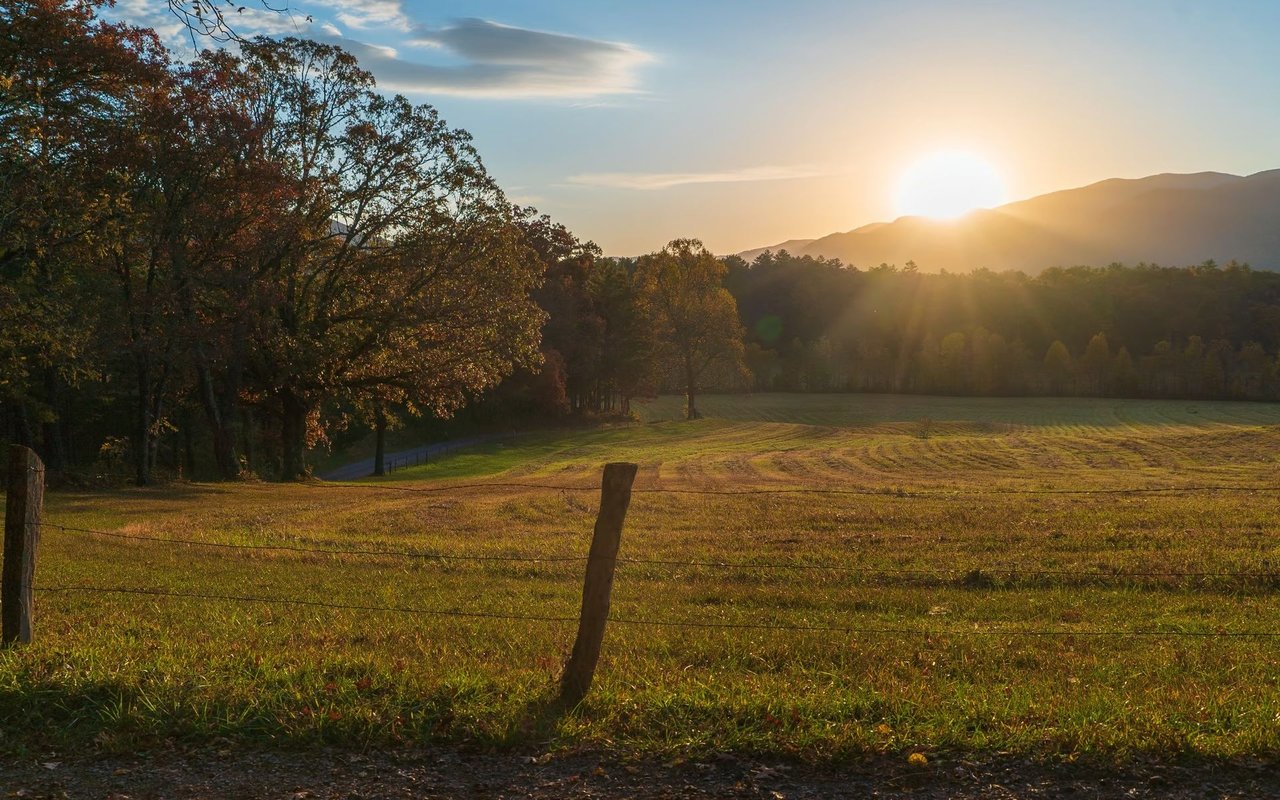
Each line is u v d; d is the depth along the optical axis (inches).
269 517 1032.2
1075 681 319.0
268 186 1371.8
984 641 399.2
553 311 3393.2
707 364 4195.4
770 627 427.5
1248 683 320.8
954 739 231.5
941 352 5408.5
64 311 1237.7
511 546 805.9
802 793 209.0
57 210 1167.0
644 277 4128.9
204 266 1435.8
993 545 786.2
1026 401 4985.2
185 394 1763.0
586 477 2053.4
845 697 264.5
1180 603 523.8
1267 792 207.2
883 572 633.6
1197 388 4968.0
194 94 1327.5
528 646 366.3
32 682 257.4
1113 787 210.4
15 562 290.5
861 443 2906.0
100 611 432.8
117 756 228.2
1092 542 781.3
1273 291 5762.8
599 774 217.6
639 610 484.4
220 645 338.0
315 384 1630.2
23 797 205.9
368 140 1521.9
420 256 1560.0
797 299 6594.5
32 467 293.6
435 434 3316.9
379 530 948.0
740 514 1079.0
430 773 219.1
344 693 255.1
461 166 1578.5
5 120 1089.4
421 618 441.1
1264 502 1040.8
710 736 233.1
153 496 1251.8
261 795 208.2
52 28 1088.8
